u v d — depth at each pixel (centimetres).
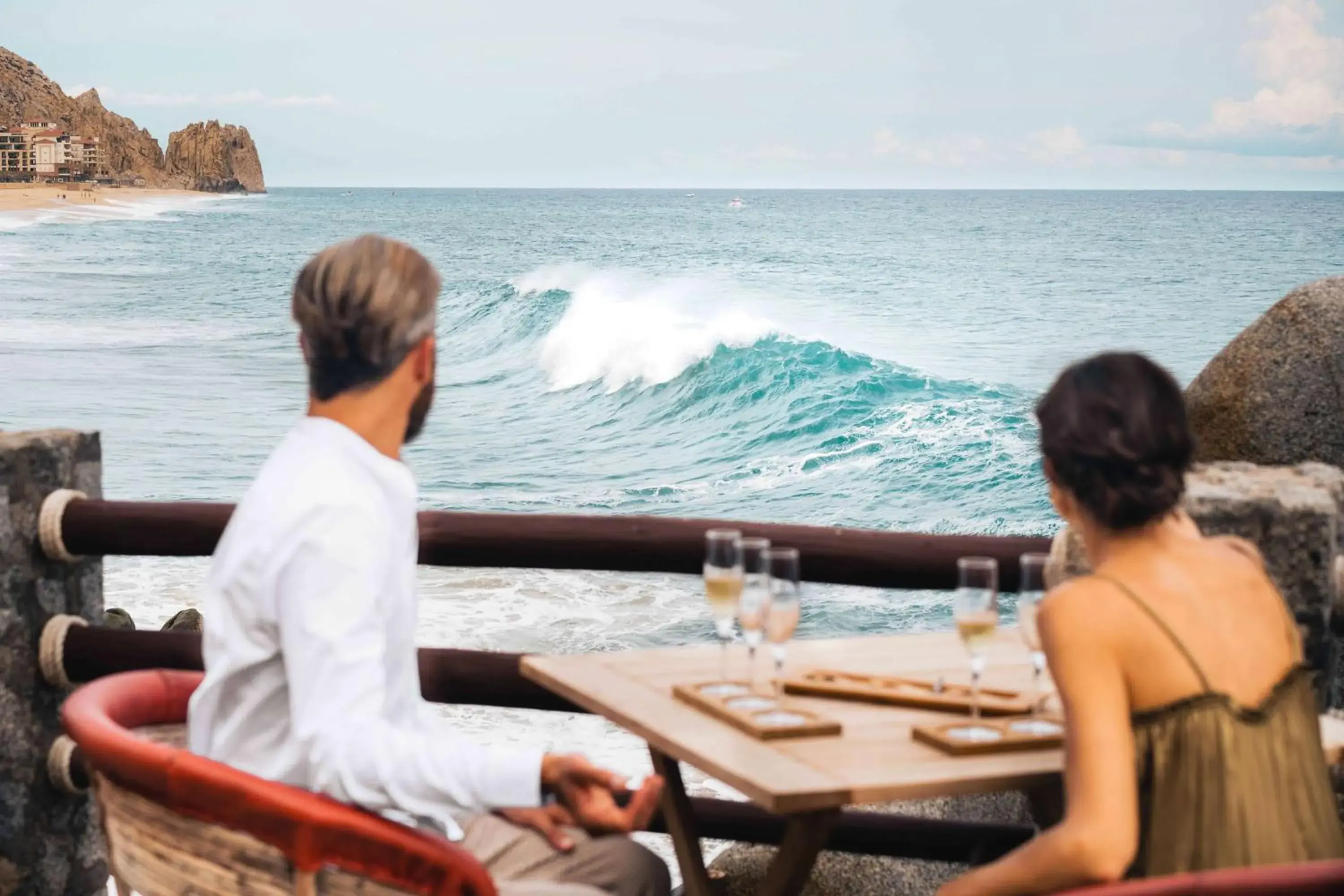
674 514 1978
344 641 170
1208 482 265
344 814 166
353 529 174
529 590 1197
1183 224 8606
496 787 169
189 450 2230
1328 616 251
